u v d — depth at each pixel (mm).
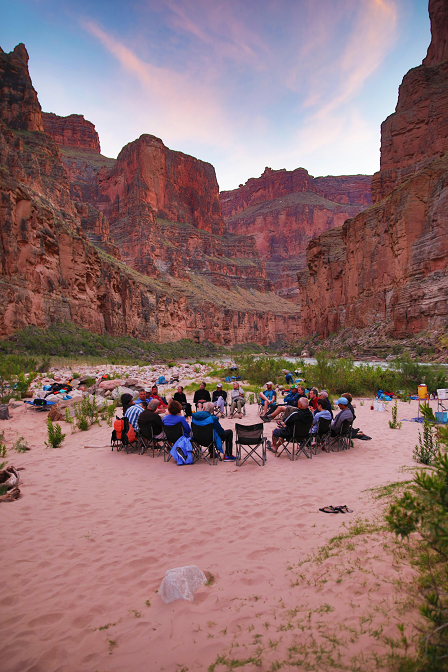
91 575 3340
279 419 9961
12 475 5672
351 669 2037
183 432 7082
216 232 194375
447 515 2117
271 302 176500
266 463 6582
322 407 7445
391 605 2527
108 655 2396
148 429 7242
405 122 63750
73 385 16453
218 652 2326
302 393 9594
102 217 98625
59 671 2287
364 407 13172
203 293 135625
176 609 2791
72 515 4645
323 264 72250
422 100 62406
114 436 7758
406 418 10914
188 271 150875
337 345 58188
